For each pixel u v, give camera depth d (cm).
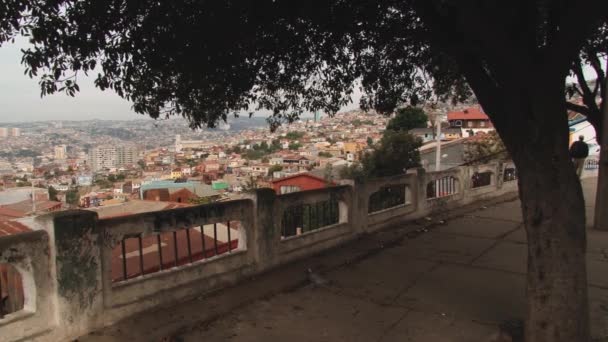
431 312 469
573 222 347
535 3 362
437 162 2333
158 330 416
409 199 917
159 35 441
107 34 409
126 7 406
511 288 538
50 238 376
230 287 528
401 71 749
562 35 329
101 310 411
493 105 373
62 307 381
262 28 518
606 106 804
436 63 728
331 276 579
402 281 563
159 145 13450
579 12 320
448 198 1048
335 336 417
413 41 634
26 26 375
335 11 541
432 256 673
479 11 328
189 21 455
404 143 2497
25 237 359
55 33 378
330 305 487
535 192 353
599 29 729
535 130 345
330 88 748
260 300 496
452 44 386
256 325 437
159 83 522
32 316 365
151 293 451
